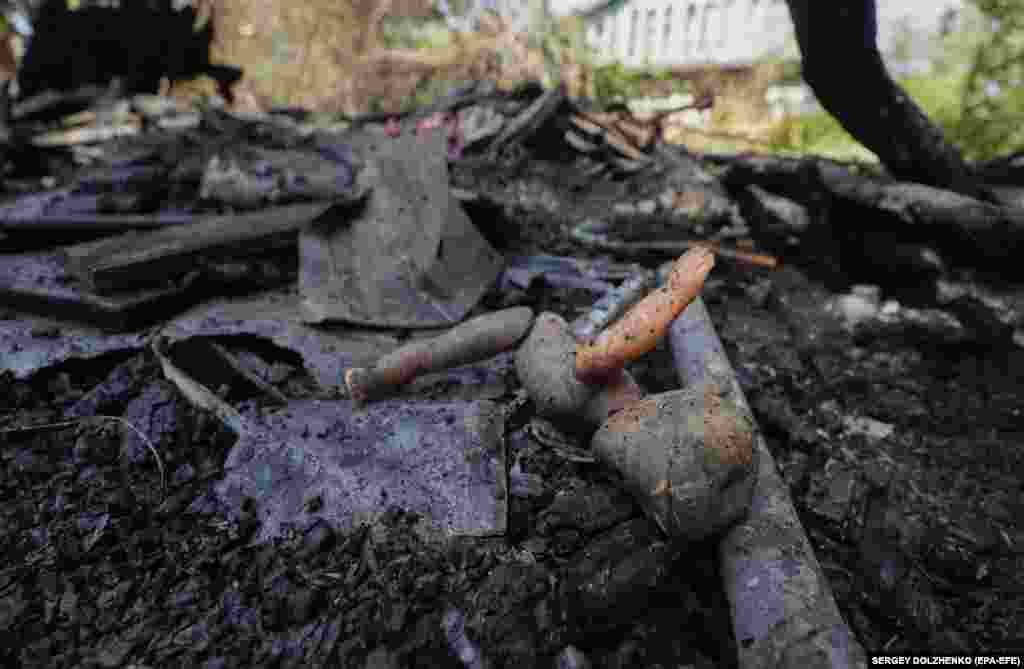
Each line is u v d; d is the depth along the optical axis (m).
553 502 0.28
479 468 0.29
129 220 0.56
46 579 0.26
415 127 1.03
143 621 0.24
